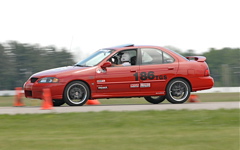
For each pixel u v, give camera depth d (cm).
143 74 2455
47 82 2347
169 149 1260
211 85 2553
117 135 1516
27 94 2456
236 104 2367
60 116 1919
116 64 2444
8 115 1936
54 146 1301
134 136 1483
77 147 1287
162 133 1556
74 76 2372
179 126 1739
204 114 1973
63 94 2362
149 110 2062
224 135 1485
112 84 2419
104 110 2078
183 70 2506
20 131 1641
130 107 2250
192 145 1315
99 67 2412
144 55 2483
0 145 1323
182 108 2191
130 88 2442
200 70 2534
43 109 2202
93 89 2397
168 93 2489
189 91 2522
